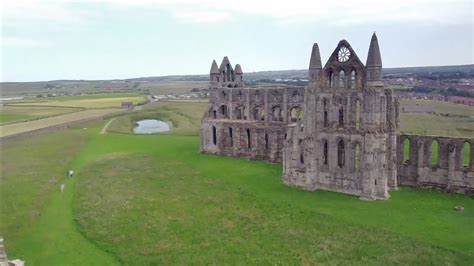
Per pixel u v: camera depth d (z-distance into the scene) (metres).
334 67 74.38
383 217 61.31
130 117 196.38
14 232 56.59
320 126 76.62
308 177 76.94
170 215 62.88
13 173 89.25
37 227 58.50
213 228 57.75
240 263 47.34
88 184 80.25
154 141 131.25
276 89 103.94
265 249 50.97
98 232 56.31
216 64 117.12
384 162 70.38
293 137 78.94
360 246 51.38
